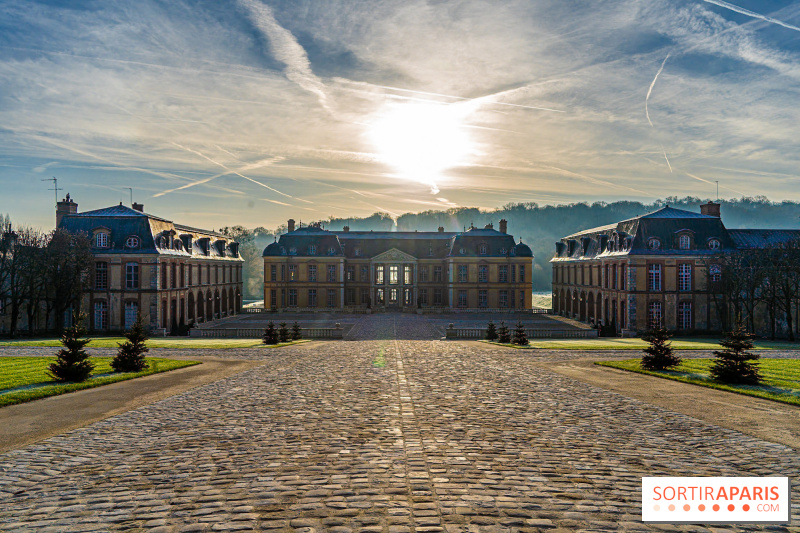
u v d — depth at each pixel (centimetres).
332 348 4072
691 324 5912
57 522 902
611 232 6675
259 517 910
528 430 1496
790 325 5238
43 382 2305
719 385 2233
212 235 8144
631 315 5888
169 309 6106
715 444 1366
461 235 9219
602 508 949
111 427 1559
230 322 7175
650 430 1505
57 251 5638
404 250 9619
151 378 2531
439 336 5434
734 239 6275
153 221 6125
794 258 5378
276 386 2244
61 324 5838
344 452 1283
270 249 9131
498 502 973
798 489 1054
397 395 2011
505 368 2825
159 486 1068
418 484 1064
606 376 2558
